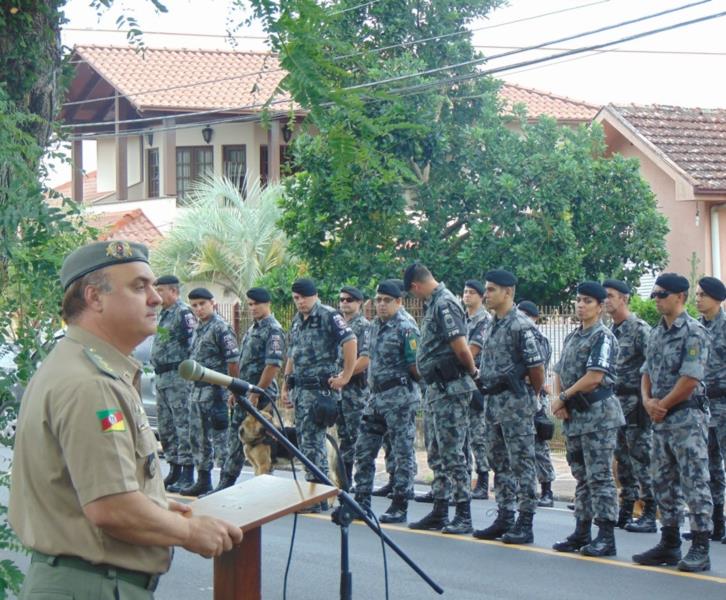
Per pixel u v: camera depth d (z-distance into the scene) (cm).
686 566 823
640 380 994
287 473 1333
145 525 336
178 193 2723
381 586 788
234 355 1191
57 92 570
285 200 1803
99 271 358
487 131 1753
